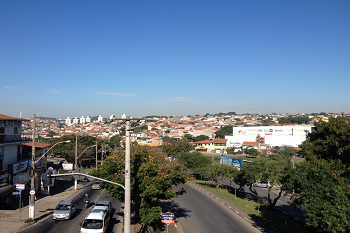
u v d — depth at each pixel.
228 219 24.89
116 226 21.33
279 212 28.98
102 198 32.34
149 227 19.39
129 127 14.23
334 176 15.02
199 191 39.59
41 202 29.53
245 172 32.12
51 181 35.88
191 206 29.77
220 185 42.72
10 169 28.47
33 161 22.66
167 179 20.72
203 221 23.95
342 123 17.33
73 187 40.53
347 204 12.98
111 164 20.89
